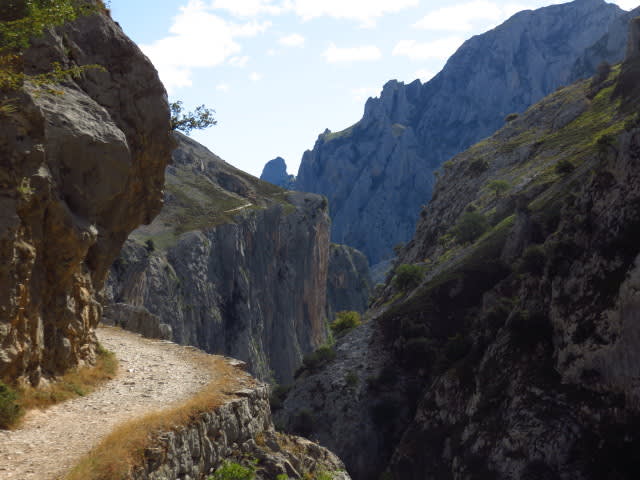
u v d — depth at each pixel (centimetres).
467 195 15775
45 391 1766
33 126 1744
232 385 2131
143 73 2811
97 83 2536
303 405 9531
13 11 1677
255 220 17600
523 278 7750
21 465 1257
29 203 1714
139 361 2497
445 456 6806
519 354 6656
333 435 8800
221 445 1761
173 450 1498
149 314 4069
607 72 16662
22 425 1518
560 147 13750
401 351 9688
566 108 16062
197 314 13638
